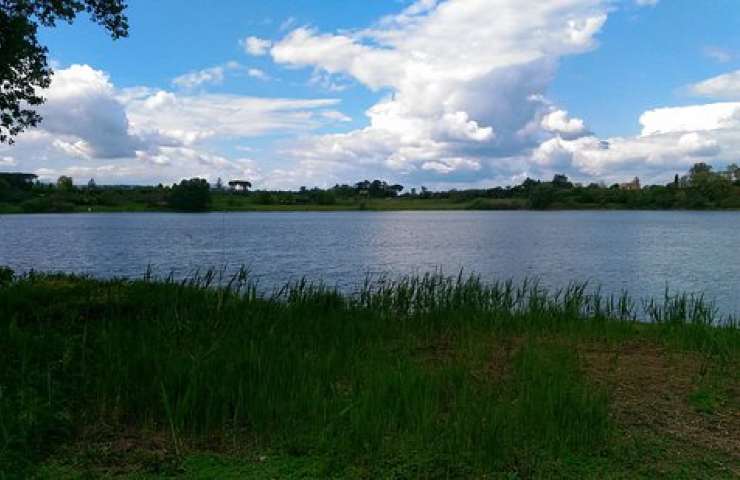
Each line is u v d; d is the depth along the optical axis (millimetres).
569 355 8031
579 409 5617
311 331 8578
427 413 5465
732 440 5449
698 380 7211
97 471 4629
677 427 5730
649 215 119875
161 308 9172
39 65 13055
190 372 5906
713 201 143625
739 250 40000
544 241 49062
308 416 5543
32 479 4441
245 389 5793
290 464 4797
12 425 4949
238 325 8328
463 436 5086
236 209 147750
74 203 130000
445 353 8375
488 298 11891
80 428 5328
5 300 9789
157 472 4633
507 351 8453
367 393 5738
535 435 5289
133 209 135875
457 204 170750
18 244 43625
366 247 42281
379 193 193750
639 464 4906
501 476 4652
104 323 7922
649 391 6793
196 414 5473
